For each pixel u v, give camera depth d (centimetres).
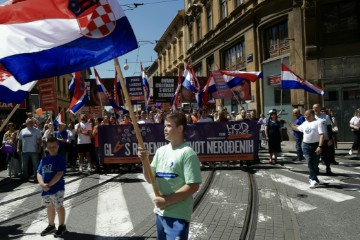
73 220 619
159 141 1130
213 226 554
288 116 2012
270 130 1201
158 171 308
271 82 2125
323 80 1838
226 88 1456
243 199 717
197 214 619
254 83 2275
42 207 722
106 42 333
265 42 2233
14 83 462
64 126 1111
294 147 1711
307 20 1853
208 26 3219
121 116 1448
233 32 2598
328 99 1836
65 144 1110
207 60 3297
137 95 1919
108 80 1984
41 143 1102
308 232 533
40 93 1023
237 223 566
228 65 2845
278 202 692
